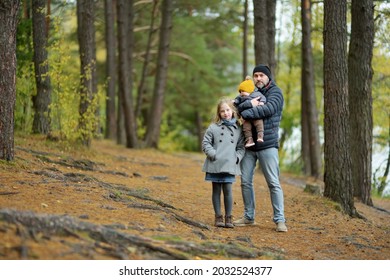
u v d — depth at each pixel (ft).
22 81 51.67
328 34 37.40
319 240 27.84
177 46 117.80
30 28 53.36
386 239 29.81
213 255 21.40
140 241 19.94
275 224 31.22
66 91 48.37
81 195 27.71
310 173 75.61
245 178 29.68
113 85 86.33
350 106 47.75
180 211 31.14
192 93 131.64
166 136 119.96
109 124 88.12
